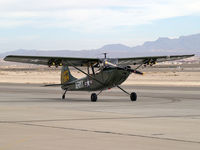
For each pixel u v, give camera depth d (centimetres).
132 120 2219
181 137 1656
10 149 1406
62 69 4166
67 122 2136
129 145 1481
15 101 3775
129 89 5856
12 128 1916
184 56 4106
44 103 3516
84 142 1543
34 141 1565
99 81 3794
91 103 3500
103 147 1445
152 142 1542
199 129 1875
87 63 3844
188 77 10306
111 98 4178
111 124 2055
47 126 1981
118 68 3666
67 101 3778
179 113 2592
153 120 2216
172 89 5728
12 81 9706
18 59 3578
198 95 4472
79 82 4012
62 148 1427
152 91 5328
